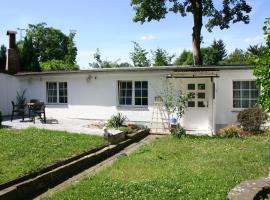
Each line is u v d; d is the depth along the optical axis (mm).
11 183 7090
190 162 9406
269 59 5602
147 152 10961
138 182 7445
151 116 17062
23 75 20109
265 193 6215
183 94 15977
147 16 26375
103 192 6828
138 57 37719
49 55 55531
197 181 7473
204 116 15867
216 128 15828
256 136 13320
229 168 8633
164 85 16656
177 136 13664
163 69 16062
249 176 7852
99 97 18391
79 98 18969
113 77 17953
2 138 11375
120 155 10914
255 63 5871
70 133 12883
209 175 7953
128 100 17766
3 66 29188
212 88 15250
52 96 20047
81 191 6977
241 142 12180
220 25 26719
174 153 10633
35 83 20484
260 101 5844
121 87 17953
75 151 10023
